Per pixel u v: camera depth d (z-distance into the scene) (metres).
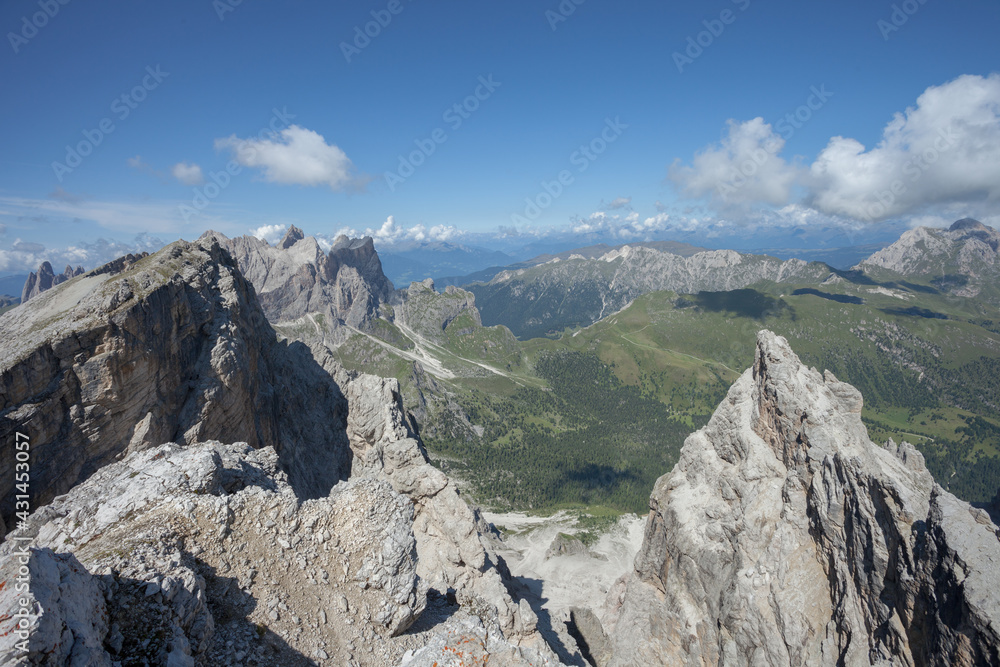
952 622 35.31
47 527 27.20
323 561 32.38
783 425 58.66
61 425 45.59
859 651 43.94
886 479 43.44
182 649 21.42
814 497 51.56
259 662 25.06
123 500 29.33
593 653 76.12
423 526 51.94
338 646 28.70
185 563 26.78
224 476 35.78
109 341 47.94
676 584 65.62
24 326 49.09
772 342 64.12
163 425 53.72
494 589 45.84
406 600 32.47
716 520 62.94
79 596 19.39
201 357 60.97
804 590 51.03
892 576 42.59
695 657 60.47
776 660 50.06
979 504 59.41
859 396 55.16
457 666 28.03
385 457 65.25
